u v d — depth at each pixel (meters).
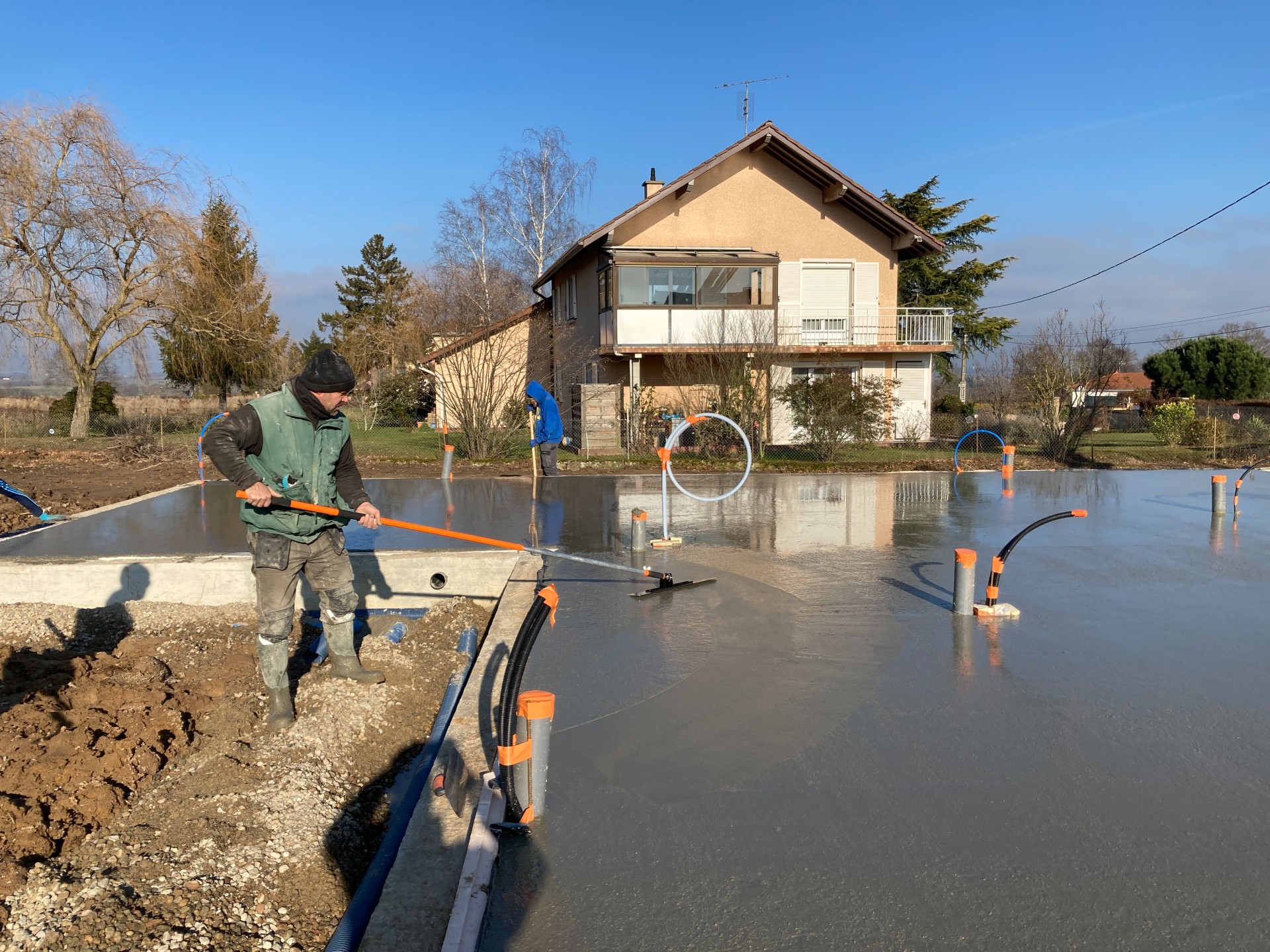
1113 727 4.19
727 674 4.89
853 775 3.67
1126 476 15.71
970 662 5.12
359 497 4.71
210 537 8.47
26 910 2.82
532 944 2.57
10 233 19.14
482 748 3.76
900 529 9.69
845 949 2.55
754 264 21.00
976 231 35.62
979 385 29.97
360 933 2.84
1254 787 3.58
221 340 22.58
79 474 14.99
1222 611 6.30
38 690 5.02
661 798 3.47
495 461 17.33
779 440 18.61
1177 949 2.56
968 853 3.07
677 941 2.59
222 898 2.97
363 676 5.01
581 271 24.23
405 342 25.36
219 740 4.24
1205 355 38.41
